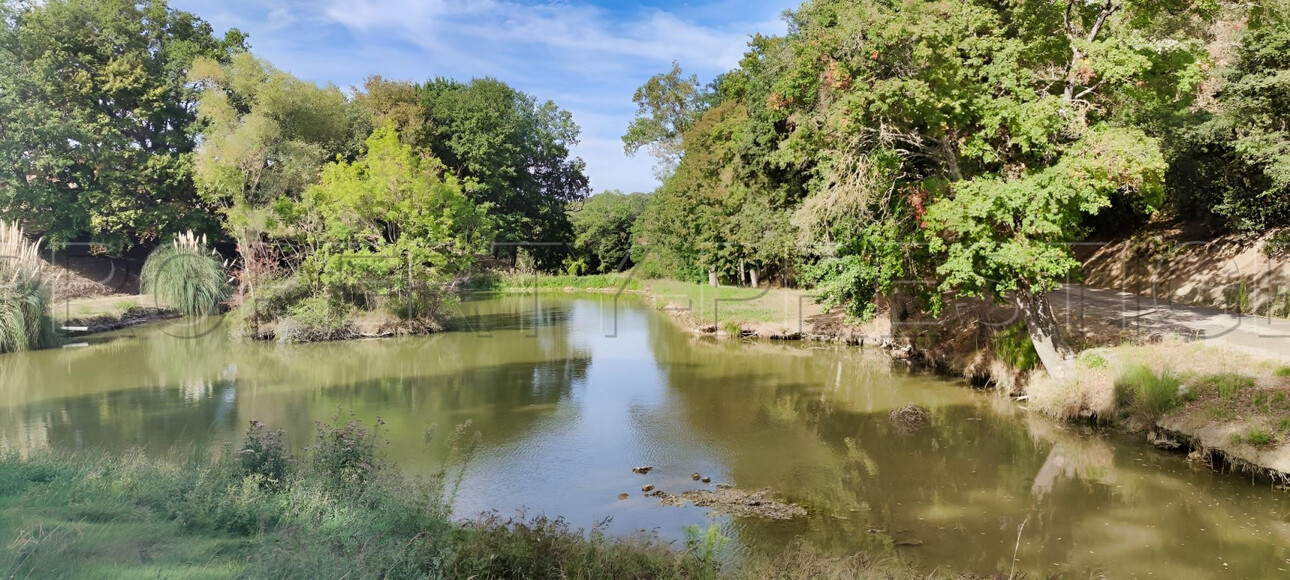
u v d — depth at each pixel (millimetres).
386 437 12367
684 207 36312
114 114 34344
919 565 7348
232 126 34969
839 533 8266
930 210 12328
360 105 46281
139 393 15930
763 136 23125
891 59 12492
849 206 14445
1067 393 12625
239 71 36562
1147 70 11703
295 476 7516
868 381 16922
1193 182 19922
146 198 35188
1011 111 11391
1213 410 10336
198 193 33875
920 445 11758
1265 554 7504
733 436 12469
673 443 12070
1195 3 12203
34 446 11203
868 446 11789
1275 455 9133
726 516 8820
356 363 20078
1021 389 14414
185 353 21469
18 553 4473
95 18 33219
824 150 14133
